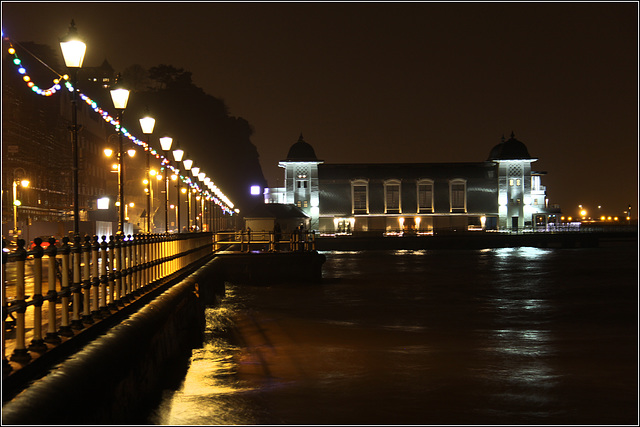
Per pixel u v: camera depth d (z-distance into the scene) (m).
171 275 19.77
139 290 14.60
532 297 38.19
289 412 13.23
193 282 20.64
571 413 13.65
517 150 141.38
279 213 107.44
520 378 16.56
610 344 21.62
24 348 7.56
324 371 17.12
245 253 41.25
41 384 6.97
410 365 18.05
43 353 7.82
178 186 30.05
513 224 141.88
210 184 67.25
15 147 47.50
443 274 58.78
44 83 55.69
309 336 23.12
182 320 17.86
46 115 56.38
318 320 27.44
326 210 141.38
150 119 23.84
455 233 135.12
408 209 142.62
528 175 141.62
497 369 17.59
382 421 12.84
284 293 37.84
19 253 7.57
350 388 15.33
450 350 20.39
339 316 28.77
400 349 20.58
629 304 34.25
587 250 122.25
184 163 37.56
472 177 143.62
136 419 10.62
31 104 52.25
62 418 6.93
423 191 143.00
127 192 88.19
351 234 133.25
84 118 73.88
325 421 12.70
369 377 16.50
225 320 27.09
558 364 18.34
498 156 141.88
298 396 14.48
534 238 130.50
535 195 146.12
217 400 13.98
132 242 14.14
